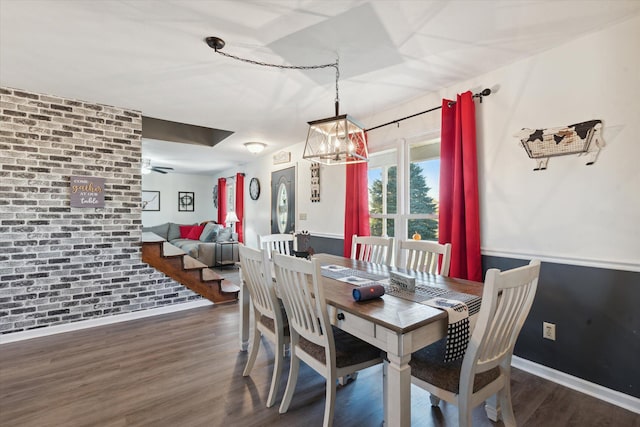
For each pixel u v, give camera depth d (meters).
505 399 1.49
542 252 2.16
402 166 3.20
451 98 2.73
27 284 2.82
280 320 1.86
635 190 1.78
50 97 2.92
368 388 2.02
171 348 2.60
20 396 1.91
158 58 2.23
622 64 1.81
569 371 2.04
